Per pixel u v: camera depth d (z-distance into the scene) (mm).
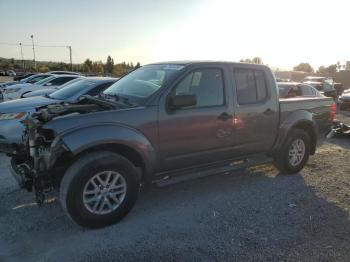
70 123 3840
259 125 5418
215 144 4930
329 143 8906
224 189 5332
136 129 4168
